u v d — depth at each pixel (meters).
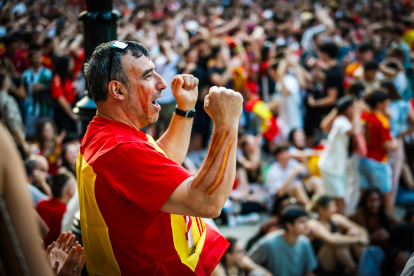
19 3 13.28
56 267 1.45
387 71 6.64
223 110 1.22
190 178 1.25
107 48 1.36
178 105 1.62
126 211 1.30
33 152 4.84
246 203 5.60
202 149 7.41
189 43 9.78
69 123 6.44
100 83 1.35
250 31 11.90
